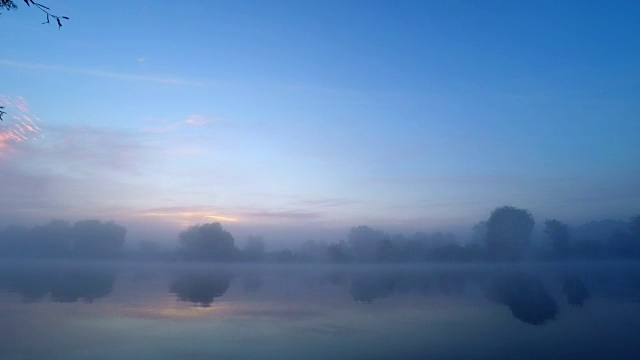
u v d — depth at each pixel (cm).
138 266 12475
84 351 2300
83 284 6281
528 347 2359
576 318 3241
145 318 3303
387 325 3008
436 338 2588
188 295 4959
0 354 2244
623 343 2433
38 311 3606
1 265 11419
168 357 2189
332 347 2377
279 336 2655
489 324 3030
